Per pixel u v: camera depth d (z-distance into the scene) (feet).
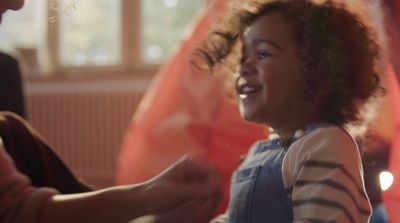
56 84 16.33
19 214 2.68
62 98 16.22
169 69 7.77
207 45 4.64
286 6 3.95
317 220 3.38
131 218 2.68
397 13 4.39
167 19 16.80
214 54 4.58
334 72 3.86
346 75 3.90
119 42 16.72
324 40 3.87
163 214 2.61
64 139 16.21
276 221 3.67
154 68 16.46
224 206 5.57
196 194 2.66
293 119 3.89
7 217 2.68
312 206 3.43
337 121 3.93
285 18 3.93
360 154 3.97
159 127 7.39
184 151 7.09
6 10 3.04
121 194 2.72
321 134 3.62
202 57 4.95
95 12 16.84
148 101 7.90
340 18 3.98
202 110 7.08
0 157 2.77
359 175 3.56
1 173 2.73
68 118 16.21
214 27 5.58
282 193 3.67
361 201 3.55
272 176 3.75
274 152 3.84
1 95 7.07
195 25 7.75
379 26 4.40
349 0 4.16
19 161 3.93
